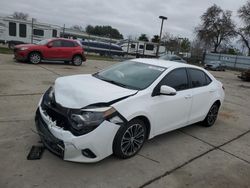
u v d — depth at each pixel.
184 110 4.95
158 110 4.29
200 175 3.87
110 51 36.03
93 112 3.44
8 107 5.83
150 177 3.62
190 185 3.57
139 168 3.80
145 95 4.07
